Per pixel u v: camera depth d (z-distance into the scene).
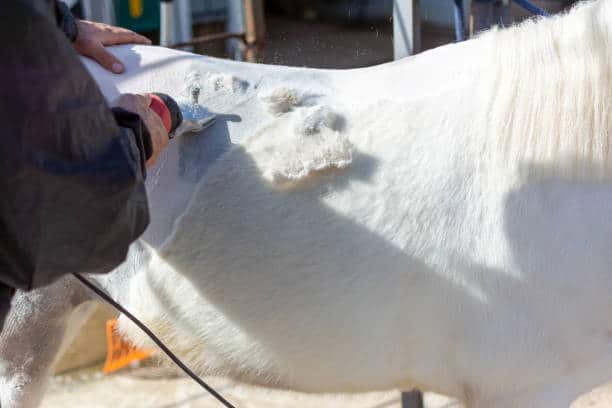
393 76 1.49
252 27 4.34
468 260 1.38
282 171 1.40
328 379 1.53
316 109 1.42
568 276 1.37
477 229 1.38
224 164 1.43
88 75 1.04
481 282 1.39
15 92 0.96
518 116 1.37
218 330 1.50
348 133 1.42
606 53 1.35
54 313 1.61
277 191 1.41
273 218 1.42
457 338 1.44
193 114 1.44
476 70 1.44
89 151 1.03
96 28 1.54
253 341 1.49
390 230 1.39
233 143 1.43
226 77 1.47
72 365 2.74
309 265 1.42
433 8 3.98
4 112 0.96
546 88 1.36
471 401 1.52
